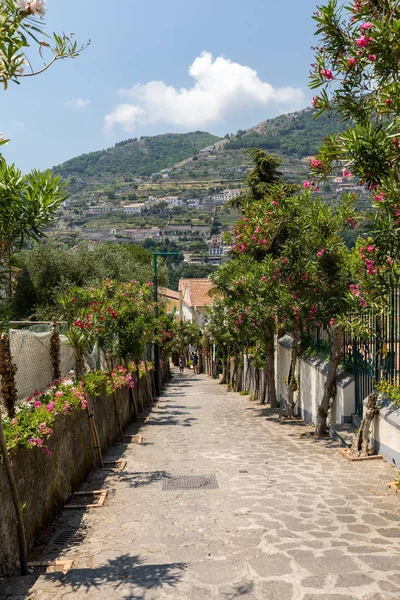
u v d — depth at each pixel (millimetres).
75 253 31891
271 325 19594
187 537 6227
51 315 26922
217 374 50344
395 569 5102
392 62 5895
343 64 6844
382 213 6699
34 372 10430
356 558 5391
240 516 6938
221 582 4934
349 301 10820
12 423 6500
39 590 4957
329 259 12930
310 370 16250
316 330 16500
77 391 9188
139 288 17203
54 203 5305
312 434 13633
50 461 7203
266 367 21172
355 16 6469
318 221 12750
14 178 5184
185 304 77125
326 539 5969
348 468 9547
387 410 9820
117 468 10320
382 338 10531
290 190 24797
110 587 4957
